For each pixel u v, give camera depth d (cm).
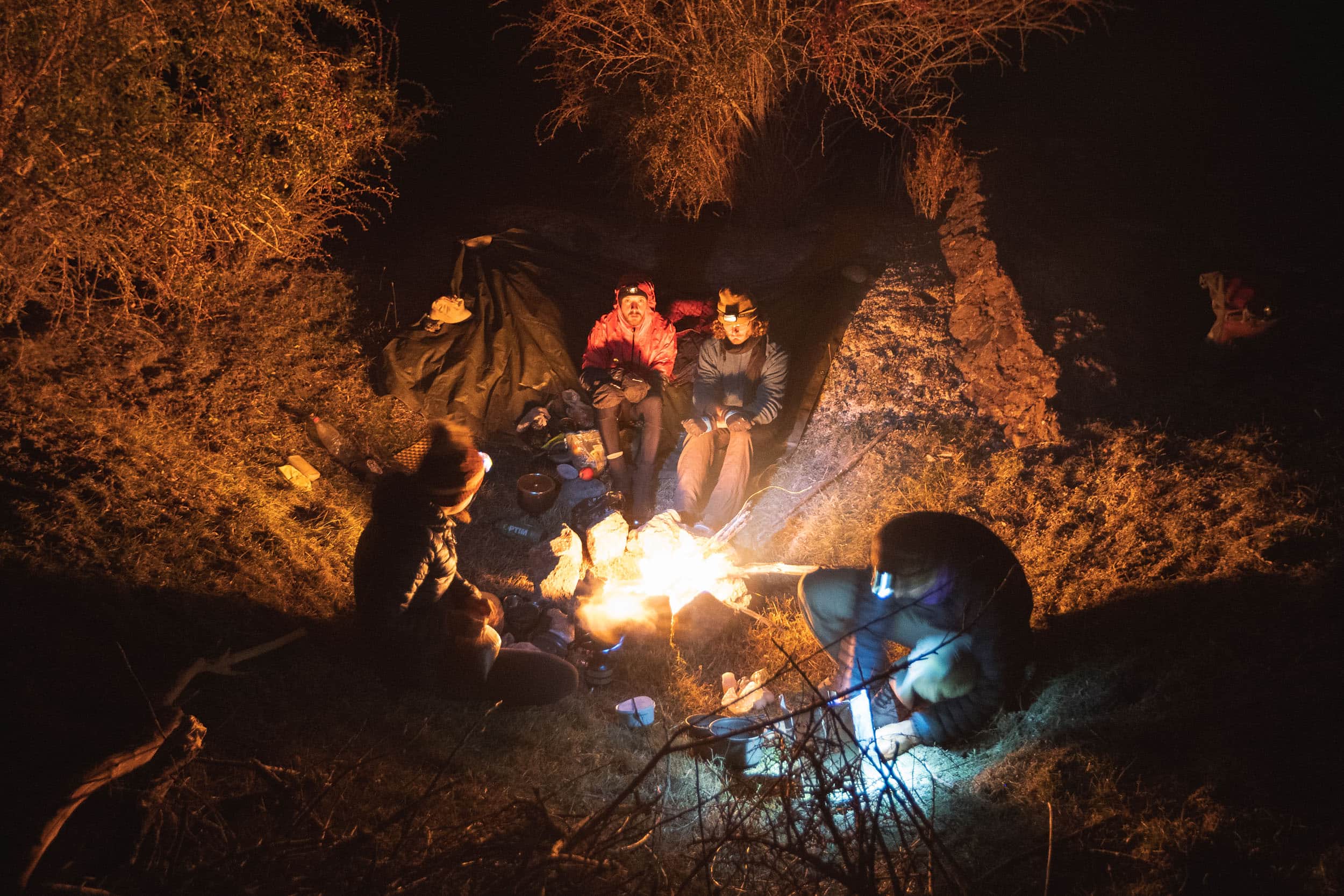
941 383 639
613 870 269
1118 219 684
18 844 249
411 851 293
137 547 428
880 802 272
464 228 795
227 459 520
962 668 381
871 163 854
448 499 374
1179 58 839
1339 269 585
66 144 488
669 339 642
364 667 416
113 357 547
